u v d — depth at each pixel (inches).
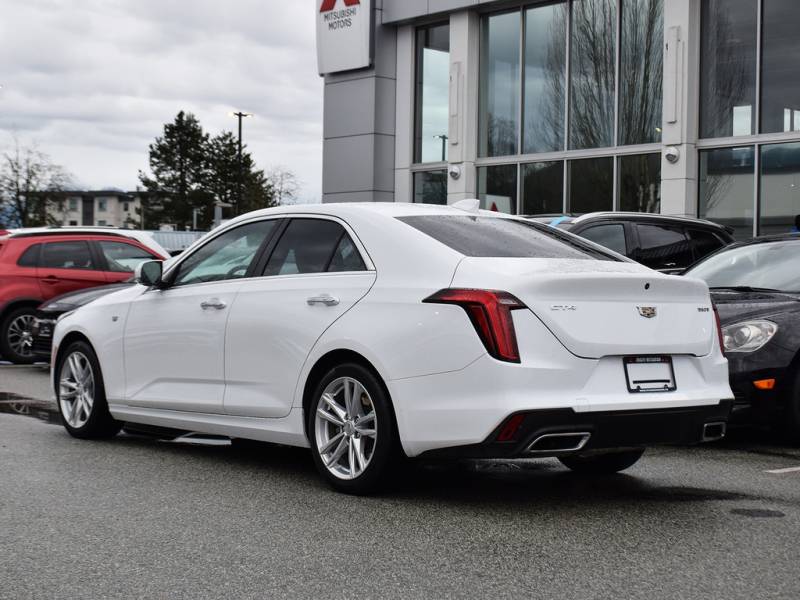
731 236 485.7
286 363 221.3
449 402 187.2
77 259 539.8
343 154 960.3
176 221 3398.1
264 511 194.9
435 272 197.3
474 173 872.9
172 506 199.2
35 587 146.3
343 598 141.3
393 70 940.0
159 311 259.6
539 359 182.5
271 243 238.2
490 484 223.8
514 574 153.1
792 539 175.0
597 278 188.1
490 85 866.8
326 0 956.0
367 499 205.8
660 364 196.4
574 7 802.8
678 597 142.2
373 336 199.9
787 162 687.1
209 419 243.6
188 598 141.3
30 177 2893.7
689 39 721.6
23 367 524.4
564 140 812.6
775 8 690.8
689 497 211.0
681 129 724.7
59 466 242.8
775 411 274.7
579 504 203.2
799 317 275.3
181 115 3462.1
